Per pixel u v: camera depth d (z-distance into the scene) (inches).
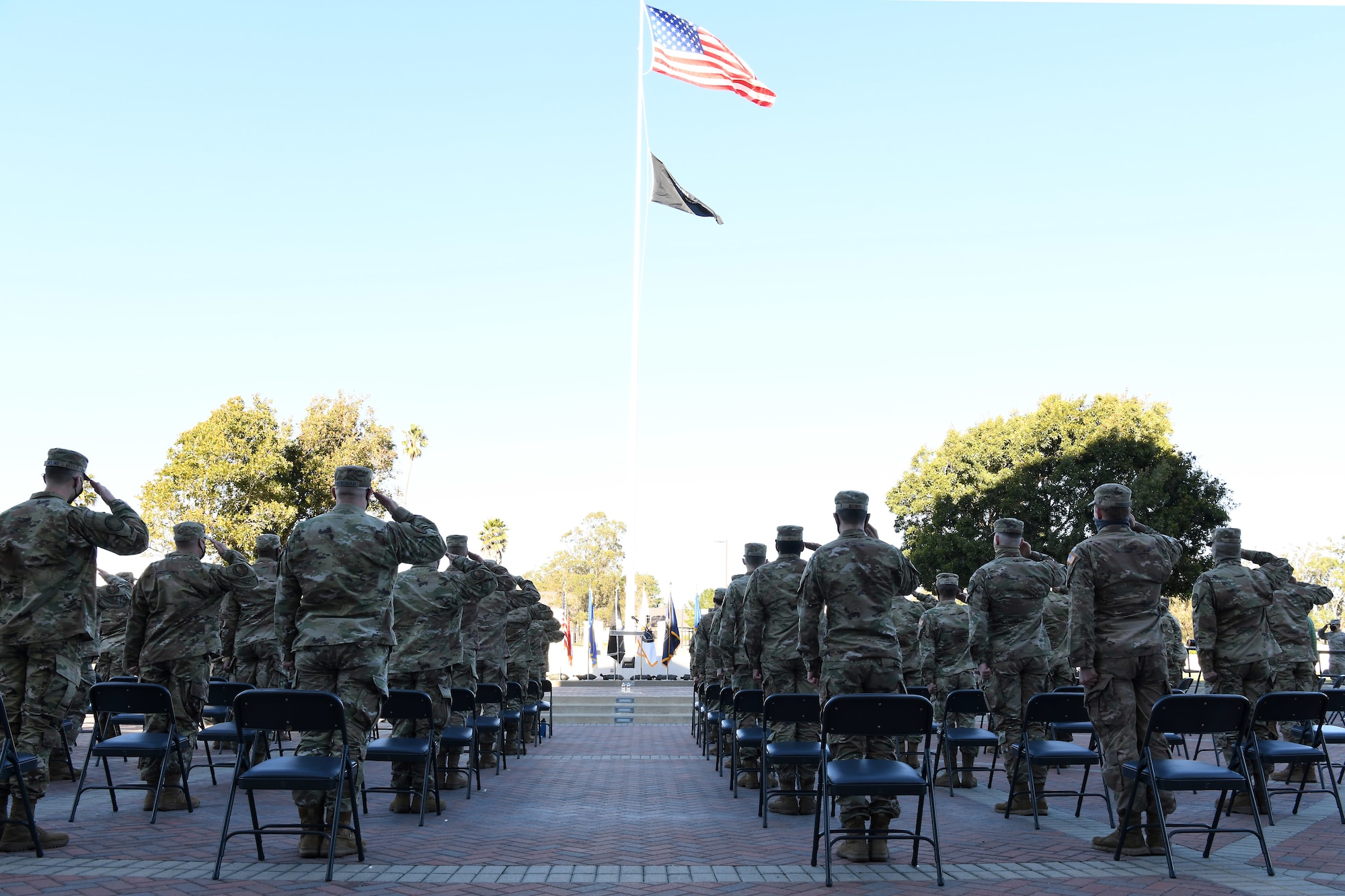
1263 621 339.9
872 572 265.9
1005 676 334.0
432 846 265.1
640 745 653.9
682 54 1073.5
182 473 1635.1
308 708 226.8
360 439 1908.2
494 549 2561.5
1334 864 241.9
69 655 256.5
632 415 1198.3
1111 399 1451.8
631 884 219.0
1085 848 265.3
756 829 301.0
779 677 348.8
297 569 250.5
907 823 309.6
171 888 208.4
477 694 440.5
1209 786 232.8
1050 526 1460.4
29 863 230.4
